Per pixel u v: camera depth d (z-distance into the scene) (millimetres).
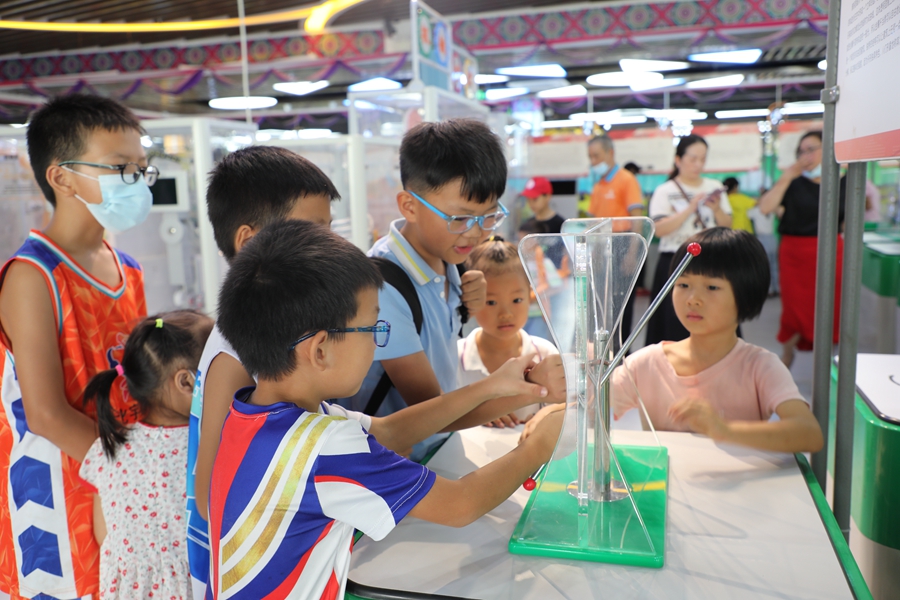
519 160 5367
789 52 7172
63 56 7457
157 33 6844
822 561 897
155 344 1313
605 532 945
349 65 6695
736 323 1529
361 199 3264
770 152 6762
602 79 7316
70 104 1416
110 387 1297
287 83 7199
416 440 1106
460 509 856
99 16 6004
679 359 1589
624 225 966
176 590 1282
